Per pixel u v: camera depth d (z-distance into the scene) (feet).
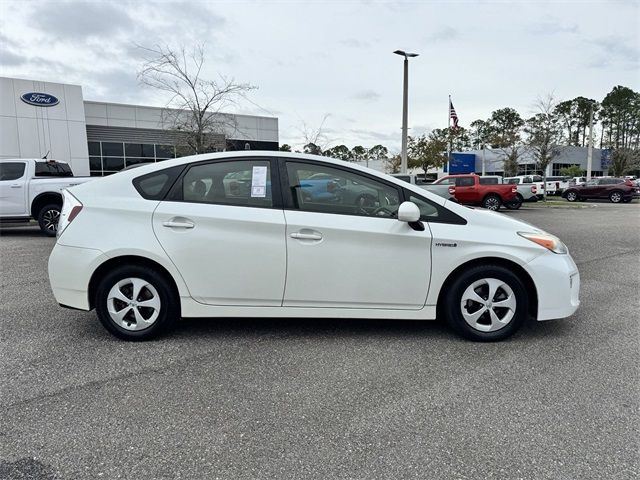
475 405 9.39
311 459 7.66
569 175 167.84
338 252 12.31
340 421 8.80
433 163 133.28
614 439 8.21
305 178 12.73
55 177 34.83
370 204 12.69
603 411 9.16
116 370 10.97
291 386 10.19
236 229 12.28
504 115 236.22
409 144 134.41
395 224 12.39
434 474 7.29
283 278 12.39
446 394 9.82
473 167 151.02
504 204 64.59
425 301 12.58
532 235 12.73
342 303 12.55
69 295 12.50
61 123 76.18
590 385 10.25
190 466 7.48
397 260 12.36
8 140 72.02
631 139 191.62
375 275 12.40
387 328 13.82
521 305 12.51
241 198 12.60
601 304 16.71
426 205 12.75
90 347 12.37
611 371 10.96
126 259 12.59
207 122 58.54
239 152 13.06
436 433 8.40
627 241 33.06
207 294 12.49
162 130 89.61
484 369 11.03
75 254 12.32
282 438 8.25
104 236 12.31
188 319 14.58
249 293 12.48
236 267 12.35
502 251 12.31
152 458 7.68
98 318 13.56
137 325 12.67
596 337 13.20
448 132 134.31
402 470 7.39
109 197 12.69
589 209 70.79
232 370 10.98
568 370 11.00
